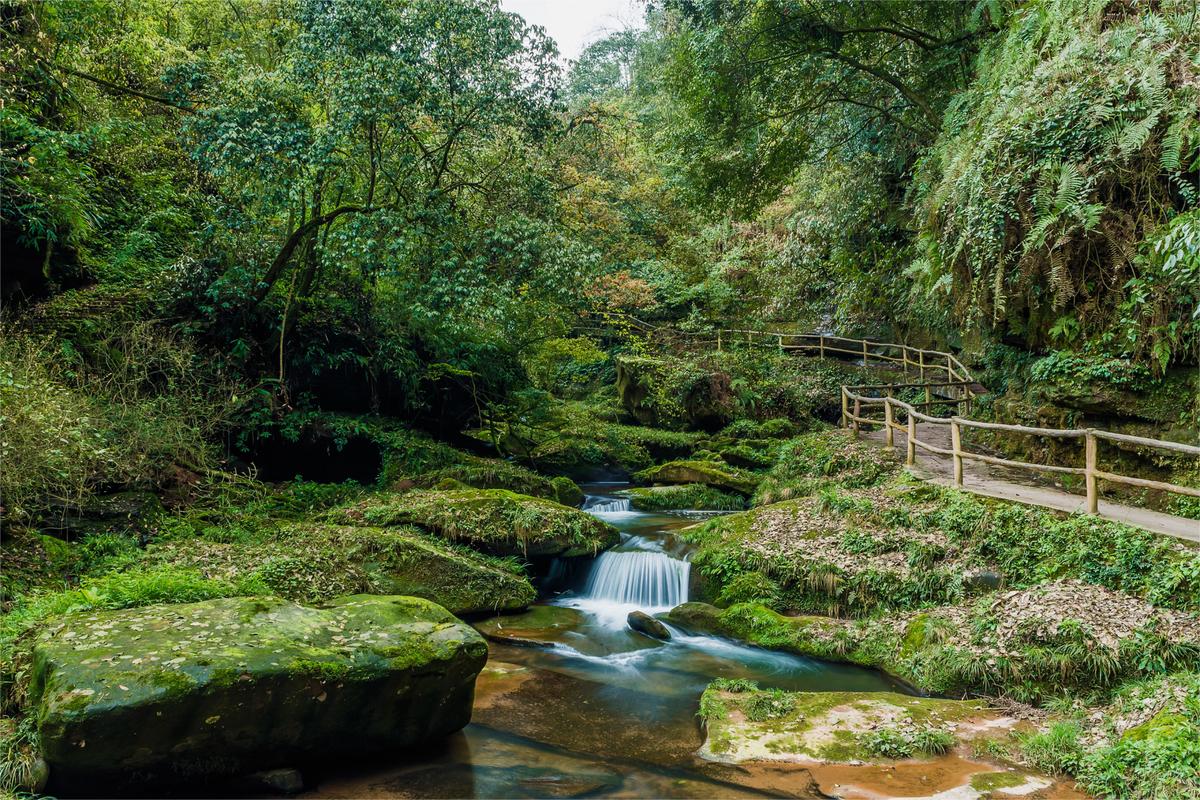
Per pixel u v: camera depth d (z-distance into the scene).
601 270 18.67
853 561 7.66
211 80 10.36
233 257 10.74
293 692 4.19
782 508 9.34
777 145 15.22
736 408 16.80
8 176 8.70
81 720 3.63
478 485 10.99
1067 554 6.51
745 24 13.10
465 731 5.20
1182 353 7.30
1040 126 7.68
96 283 10.15
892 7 12.91
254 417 10.16
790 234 21.03
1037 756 4.68
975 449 10.92
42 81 10.20
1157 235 7.05
